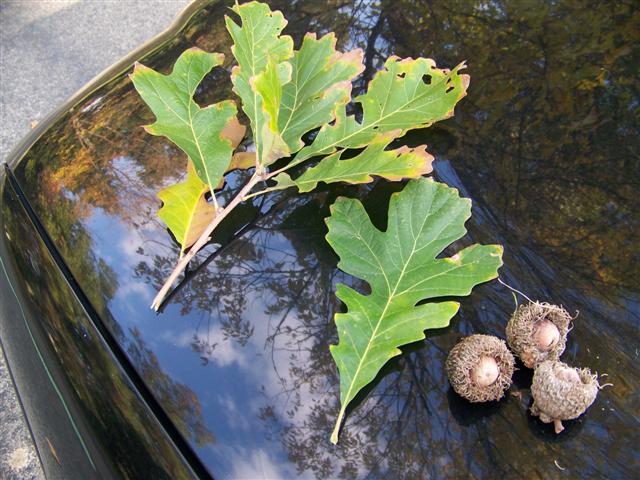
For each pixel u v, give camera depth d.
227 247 0.40
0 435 0.74
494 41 0.47
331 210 0.39
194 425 0.34
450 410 0.33
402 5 0.50
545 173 0.41
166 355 0.37
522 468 0.32
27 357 0.44
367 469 0.32
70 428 0.40
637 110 0.42
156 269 0.40
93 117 0.49
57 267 0.42
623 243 0.37
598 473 0.31
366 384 0.34
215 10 0.55
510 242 0.38
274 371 0.35
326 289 0.38
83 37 1.25
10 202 0.47
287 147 0.36
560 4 0.48
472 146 0.42
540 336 0.33
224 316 0.37
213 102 0.47
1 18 1.30
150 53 0.53
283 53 0.42
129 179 0.44
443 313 0.35
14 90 1.16
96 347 0.39
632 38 0.46
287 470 0.32
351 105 0.45
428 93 0.41
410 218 0.38
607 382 0.33
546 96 0.44
